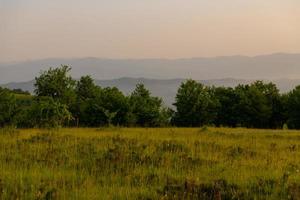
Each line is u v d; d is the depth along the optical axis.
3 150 16.23
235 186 11.50
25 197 9.78
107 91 63.50
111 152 15.71
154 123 65.62
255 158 16.55
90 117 60.38
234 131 37.28
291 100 77.44
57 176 12.06
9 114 37.03
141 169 13.49
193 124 78.69
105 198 9.97
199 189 10.98
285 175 12.44
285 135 30.78
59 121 36.38
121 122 62.34
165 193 10.59
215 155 16.61
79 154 15.69
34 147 17.06
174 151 17.02
